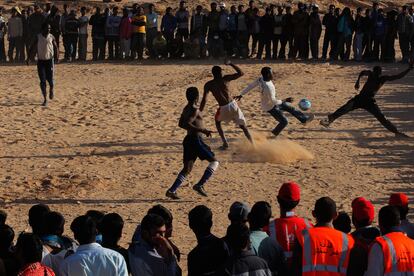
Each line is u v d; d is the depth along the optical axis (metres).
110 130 26.22
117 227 10.19
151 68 41.56
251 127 26.69
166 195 18.19
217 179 20.14
